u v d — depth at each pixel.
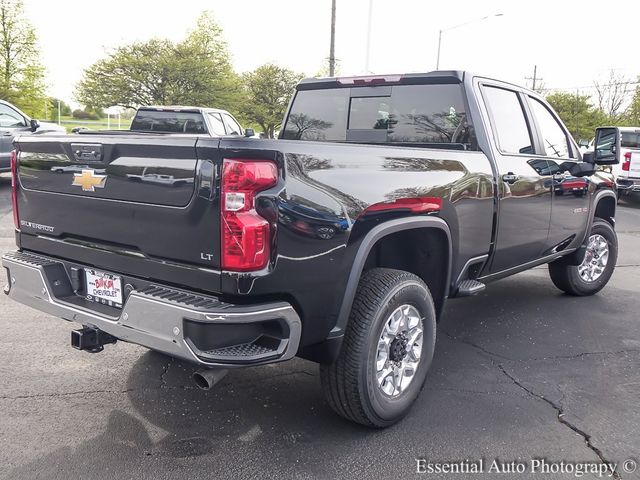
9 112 13.04
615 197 6.16
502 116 4.45
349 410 3.15
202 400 3.62
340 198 2.86
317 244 2.77
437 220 3.45
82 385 3.77
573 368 4.27
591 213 5.67
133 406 3.52
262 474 2.88
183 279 2.74
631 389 3.93
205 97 41.50
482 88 4.29
